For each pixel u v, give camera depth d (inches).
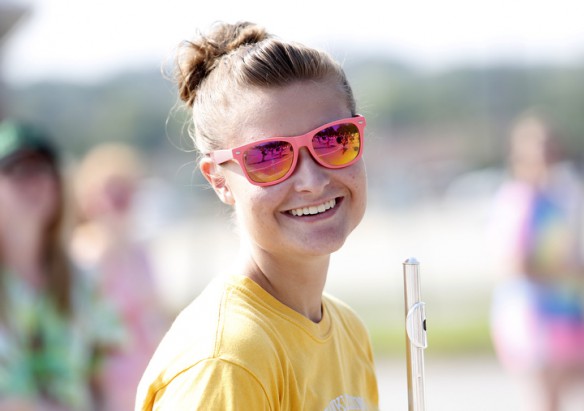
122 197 296.2
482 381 498.6
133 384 235.0
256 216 126.3
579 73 4192.9
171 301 699.4
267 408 114.3
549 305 350.9
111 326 227.5
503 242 361.4
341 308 147.9
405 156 4234.7
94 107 3826.3
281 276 129.8
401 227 1966.0
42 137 220.8
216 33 138.6
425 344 130.7
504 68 3602.4
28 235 212.8
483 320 679.7
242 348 115.0
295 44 130.2
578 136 3799.2
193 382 112.9
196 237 1342.3
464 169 3924.7
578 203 353.7
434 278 1005.8
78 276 222.2
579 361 350.6
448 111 4660.4
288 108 125.2
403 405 458.0
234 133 127.8
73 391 211.5
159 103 3853.3
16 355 203.0
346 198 130.0
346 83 135.3
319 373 128.6
